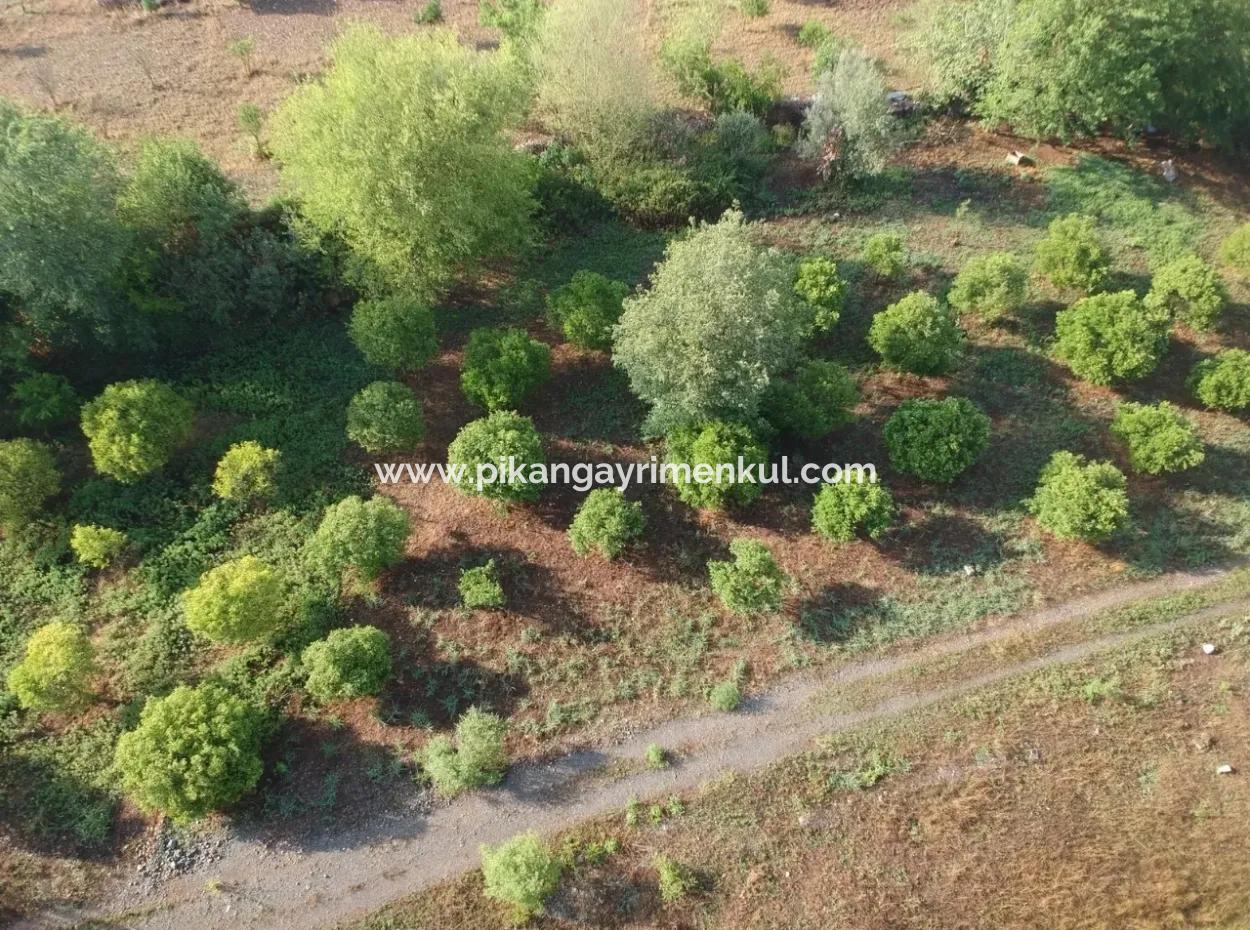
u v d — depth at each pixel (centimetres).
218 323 2769
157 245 2619
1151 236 3183
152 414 2369
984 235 3191
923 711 2069
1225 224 3262
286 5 4066
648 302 2373
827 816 1916
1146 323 2625
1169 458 2400
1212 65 3275
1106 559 2338
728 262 2270
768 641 2194
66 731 2033
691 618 2234
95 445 2300
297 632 2175
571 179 3206
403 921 1789
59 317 2508
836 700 2092
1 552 2319
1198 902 1781
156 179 2558
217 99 3531
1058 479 2314
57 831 1891
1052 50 3125
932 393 2728
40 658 1947
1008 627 2216
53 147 2278
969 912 1783
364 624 2209
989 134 3569
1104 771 1966
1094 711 2059
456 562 2334
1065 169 3409
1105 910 1773
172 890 1825
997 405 2703
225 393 2666
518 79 2795
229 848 1875
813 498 2473
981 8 3384
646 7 4144
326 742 2017
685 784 1964
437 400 2706
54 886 1825
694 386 2273
